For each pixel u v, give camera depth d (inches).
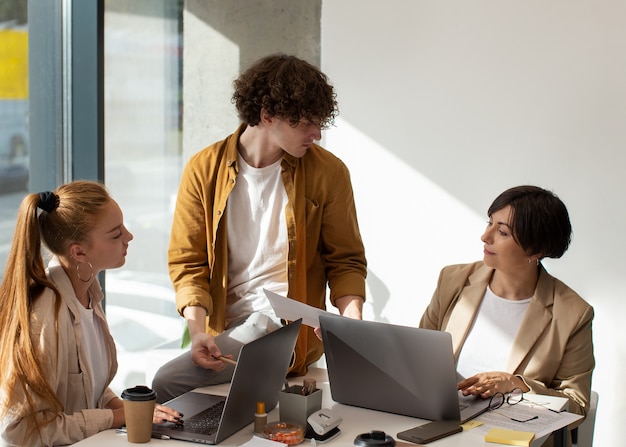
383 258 166.6
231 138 107.1
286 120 99.6
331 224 110.2
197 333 98.4
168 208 181.0
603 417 149.1
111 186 165.0
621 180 146.0
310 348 109.5
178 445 78.2
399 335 85.3
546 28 149.0
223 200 105.0
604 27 144.8
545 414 88.0
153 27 171.6
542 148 151.5
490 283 108.0
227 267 106.7
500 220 102.2
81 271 89.4
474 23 154.4
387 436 78.4
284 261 106.3
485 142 155.9
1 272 138.2
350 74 165.5
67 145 149.8
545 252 101.3
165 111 176.6
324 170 108.0
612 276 147.9
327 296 173.3
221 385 100.0
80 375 87.8
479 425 84.4
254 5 167.6
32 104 141.9
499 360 103.9
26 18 139.7
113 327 169.2
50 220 87.0
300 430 80.1
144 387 80.8
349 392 91.0
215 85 171.6
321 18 166.7
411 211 163.3
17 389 79.5
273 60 102.6
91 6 147.3
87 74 148.9
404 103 161.8
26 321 81.4
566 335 101.3
